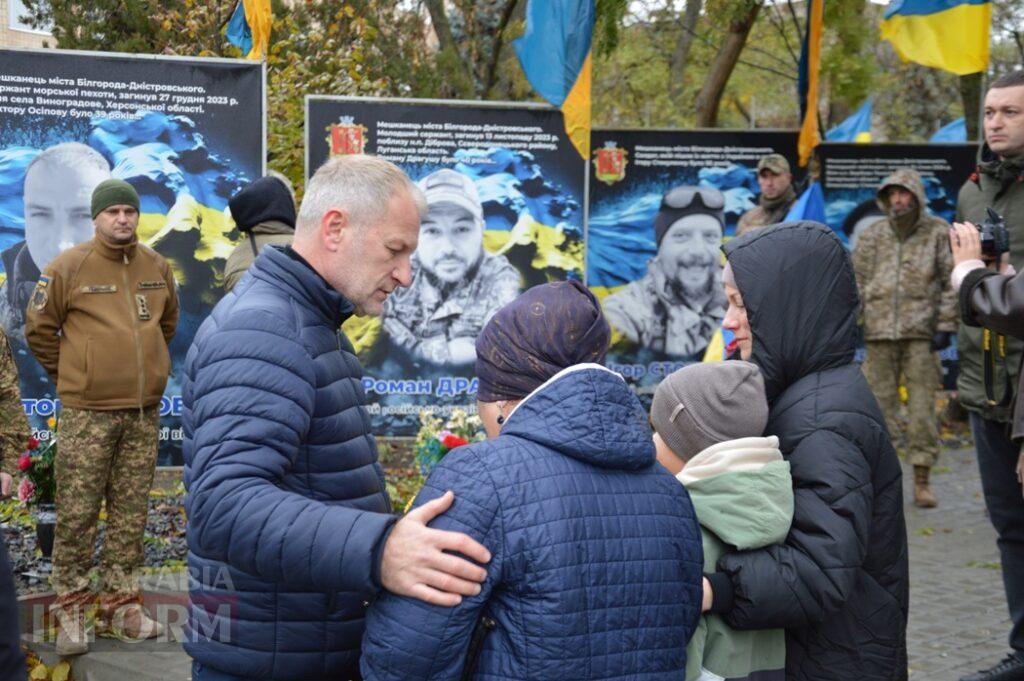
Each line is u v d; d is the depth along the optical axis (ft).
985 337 13.82
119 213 15.99
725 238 29.40
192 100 22.43
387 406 25.02
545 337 6.84
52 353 16.02
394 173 7.72
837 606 7.79
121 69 22.07
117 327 15.94
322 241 7.61
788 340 8.45
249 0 23.17
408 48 32.83
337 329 7.95
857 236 30.81
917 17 26.27
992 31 41.91
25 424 15.56
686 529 6.85
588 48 24.58
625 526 6.47
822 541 7.77
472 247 25.00
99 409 15.76
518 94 32.27
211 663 7.65
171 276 17.13
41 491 17.43
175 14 30.83
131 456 16.17
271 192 15.51
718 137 29.17
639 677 6.31
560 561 6.18
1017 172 14.06
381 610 6.39
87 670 14.84
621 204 29.22
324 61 31.50
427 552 6.16
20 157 21.74
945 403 34.96
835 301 8.50
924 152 30.68
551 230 25.18
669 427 8.26
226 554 6.79
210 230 22.68
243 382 7.00
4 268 21.75
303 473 7.42
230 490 6.72
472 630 6.28
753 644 8.03
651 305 29.50
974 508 25.36
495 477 6.32
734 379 8.08
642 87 44.45
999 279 11.50
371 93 31.45
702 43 42.01
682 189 29.25
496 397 7.00
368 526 6.38
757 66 45.11
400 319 24.90
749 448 7.89
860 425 8.17
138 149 22.26
